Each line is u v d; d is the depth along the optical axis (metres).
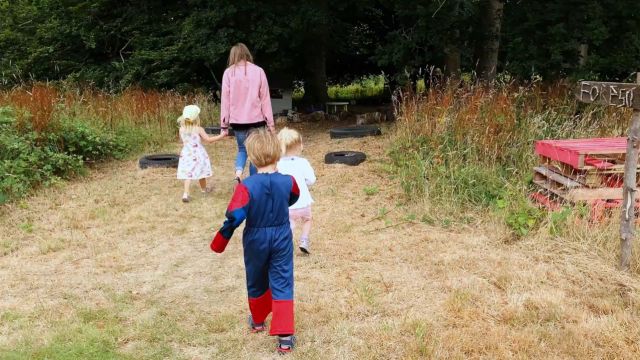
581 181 4.41
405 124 7.13
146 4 12.73
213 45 10.84
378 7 12.59
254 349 3.04
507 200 4.93
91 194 6.05
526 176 5.34
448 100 6.88
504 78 9.19
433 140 6.36
